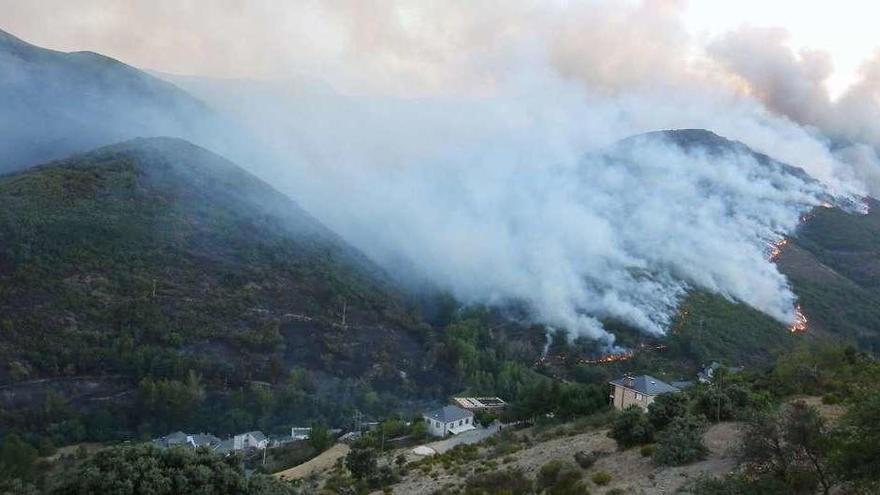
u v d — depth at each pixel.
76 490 17.36
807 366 34.62
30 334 78.75
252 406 82.31
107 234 100.31
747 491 17.36
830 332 121.12
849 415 18.20
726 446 24.64
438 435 64.94
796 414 18.05
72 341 80.31
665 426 28.50
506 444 40.84
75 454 61.34
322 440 67.75
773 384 34.06
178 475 18.27
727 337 112.06
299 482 43.50
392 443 62.66
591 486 24.14
